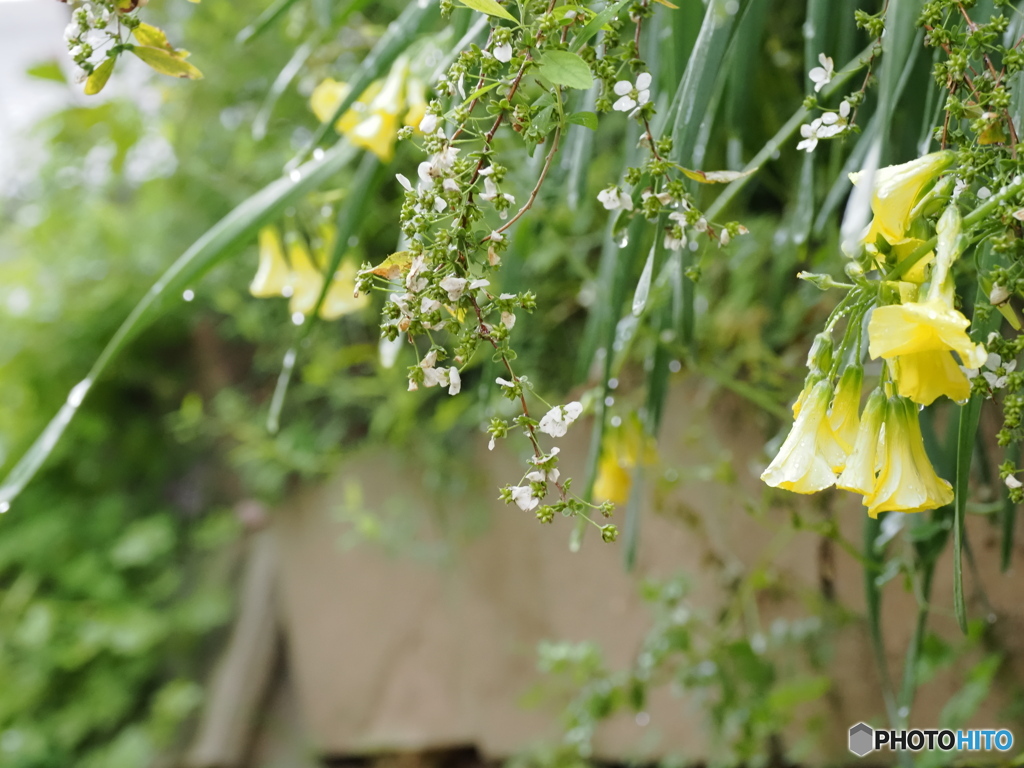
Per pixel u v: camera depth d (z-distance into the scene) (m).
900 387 0.35
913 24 0.39
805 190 0.51
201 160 1.25
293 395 1.32
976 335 0.39
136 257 1.42
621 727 1.11
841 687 0.94
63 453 1.50
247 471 1.38
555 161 0.54
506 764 1.22
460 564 1.23
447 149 0.38
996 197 0.35
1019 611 0.82
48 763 1.41
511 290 0.59
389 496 1.25
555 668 0.85
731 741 0.95
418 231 0.38
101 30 0.42
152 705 1.45
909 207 0.36
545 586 1.17
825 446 0.37
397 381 1.10
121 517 1.52
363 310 1.14
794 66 0.76
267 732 1.42
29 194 1.60
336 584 1.34
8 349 1.46
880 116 0.35
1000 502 0.53
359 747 1.32
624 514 1.05
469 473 1.20
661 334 0.58
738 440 0.97
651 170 0.40
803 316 0.83
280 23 1.06
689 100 0.41
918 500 0.37
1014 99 0.39
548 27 0.38
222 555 1.50
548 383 1.05
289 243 0.64
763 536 0.96
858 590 0.91
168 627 1.45
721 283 0.94
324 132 0.53
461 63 0.39
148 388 1.56
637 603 1.09
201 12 1.17
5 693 1.40
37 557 1.48
